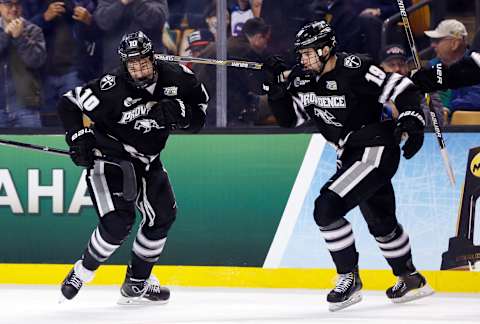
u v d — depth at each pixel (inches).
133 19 821.2
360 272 719.7
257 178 730.8
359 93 585.6
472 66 596.1
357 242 719.7
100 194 596.1
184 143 735.1
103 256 608.4
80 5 821.9
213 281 735.1
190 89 589.6
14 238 749.3
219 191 732.7
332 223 592.7
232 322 576.4
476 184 713.0
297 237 727.7
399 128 572.7
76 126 590.9
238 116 799.7
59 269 745.6
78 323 572.1
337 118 595.5
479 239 713.6
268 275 730.2
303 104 606.9
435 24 809.5
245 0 806.5
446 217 717.3
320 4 812.6
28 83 825.5
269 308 632.4
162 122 568.1
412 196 720.3
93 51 828.6
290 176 728.3
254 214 730.8
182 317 594.9
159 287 649.6
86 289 716.7
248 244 732.0
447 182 716.7
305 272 726.5
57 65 826.2
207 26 821.2
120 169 598.9
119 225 592.7
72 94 592.7
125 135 593.0
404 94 576.1
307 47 573.3
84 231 743.1
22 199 747.4
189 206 735.7
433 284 716.7
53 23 821.9
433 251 717.9
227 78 798.5
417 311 618.2
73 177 742.5
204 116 604.4
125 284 642.2
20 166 747.4
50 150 609.0
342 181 589.3
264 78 797.2
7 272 750.5
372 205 629.0
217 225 732.7
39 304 647.1
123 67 575.2
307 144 725.3
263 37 808.9
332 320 582.2
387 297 673.6
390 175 596.1
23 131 743.1
